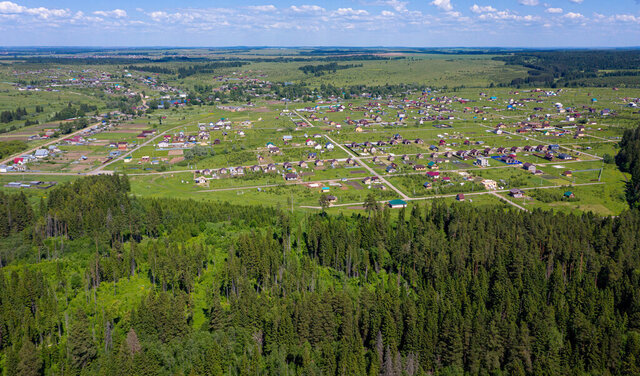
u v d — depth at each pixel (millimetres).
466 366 120000
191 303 140375
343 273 161875
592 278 144000
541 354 119250
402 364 117500
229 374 114062
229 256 161125
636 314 126250
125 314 132625
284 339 122125
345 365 111938
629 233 167250
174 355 118812
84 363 114875
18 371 107688
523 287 140000
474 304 131625
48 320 127062
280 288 147500
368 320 127500
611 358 116188
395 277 159750
